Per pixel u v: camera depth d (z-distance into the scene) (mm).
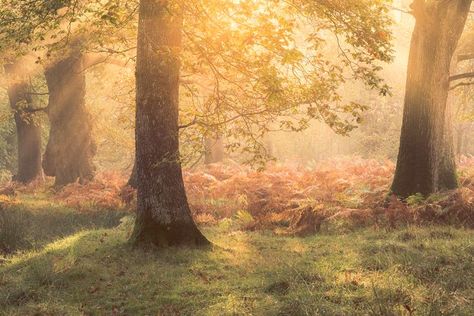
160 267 8781
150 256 9297
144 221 9883
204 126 10141
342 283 7176
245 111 10273
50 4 9430
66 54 16656
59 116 22281
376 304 6273
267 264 8625
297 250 9562
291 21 8922
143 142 9930
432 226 10695
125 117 15211
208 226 13078
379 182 15891
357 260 8180
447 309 6016
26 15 10070
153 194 9867
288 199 13711
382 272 7551
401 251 8344
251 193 15055
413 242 9062
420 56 13141
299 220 11852
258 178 17156
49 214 15281
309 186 14727
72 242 10617
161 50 9258
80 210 15914
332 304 6469
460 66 21859
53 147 22422
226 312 6609
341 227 11617
